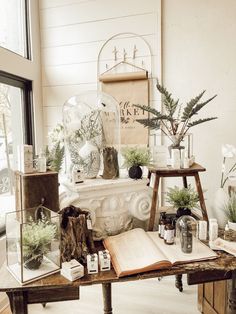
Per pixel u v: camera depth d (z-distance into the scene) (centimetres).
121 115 240
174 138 159
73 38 249
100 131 177
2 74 209
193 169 150
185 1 222
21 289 99
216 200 173
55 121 259
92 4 242
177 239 134
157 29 227
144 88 234
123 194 152
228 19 216
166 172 149
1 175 213
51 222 112
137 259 113
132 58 236
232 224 148
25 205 120
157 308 174
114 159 160
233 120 221
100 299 186
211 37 220
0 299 180
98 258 113
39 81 255
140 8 230
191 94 226
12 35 231
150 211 155
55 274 107
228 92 220
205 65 222
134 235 136
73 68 251
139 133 237
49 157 167
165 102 167
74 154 164
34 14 247
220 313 145
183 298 184
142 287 197
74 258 114
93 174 160
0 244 182
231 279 119
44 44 256
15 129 236
